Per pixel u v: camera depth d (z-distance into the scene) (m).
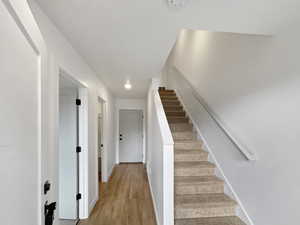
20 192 0.63
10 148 0.56
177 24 1.39
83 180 2.43
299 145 1.27
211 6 1.13
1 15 0.51
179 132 3.27
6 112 0.54
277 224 1.46
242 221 1.90
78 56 2.05
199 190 2.24
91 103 2.64
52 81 1.41
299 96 1.27
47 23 1.33
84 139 2.43
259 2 1.09
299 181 1.27
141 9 1.21
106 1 1.15
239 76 1.99
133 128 5.96
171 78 5.53
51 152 1.38
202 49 3.11
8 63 0.55
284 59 1.39
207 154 2.76
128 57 2.18
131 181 3.96
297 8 1.16
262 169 1.63
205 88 2.96
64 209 2.37
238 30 1.45
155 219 2.39
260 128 1.66
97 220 2.37
